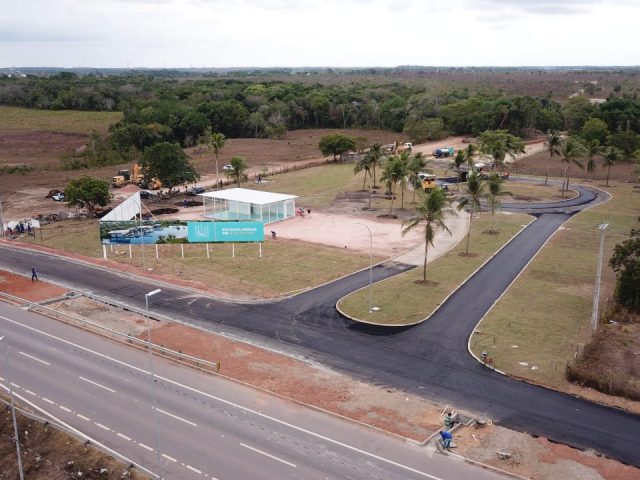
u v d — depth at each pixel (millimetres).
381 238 83500
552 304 58156
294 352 48688
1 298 62875
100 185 98875
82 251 80188
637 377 42500
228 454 34938
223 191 97312
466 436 36531
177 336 52125
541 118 192875
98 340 51969
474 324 53625
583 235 84188
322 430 37438
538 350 48000
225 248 80438
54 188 122562
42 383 44000
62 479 33188
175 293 63344
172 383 43938
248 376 44719
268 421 38531
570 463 33625
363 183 122688
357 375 44625
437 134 190625
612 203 104812
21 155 163250
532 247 78688
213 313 57406
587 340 49656
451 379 43781
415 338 51000
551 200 107875
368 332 52438
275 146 183875
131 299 61594
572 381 42875
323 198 109625
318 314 56750
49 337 52656
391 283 65062
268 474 32969
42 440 36688
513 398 40906
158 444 32906
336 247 79688
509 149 142500
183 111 199625
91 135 185875
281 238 84250
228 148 179750
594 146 123812
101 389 43094
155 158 109125
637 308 54438
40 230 91125
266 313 57250
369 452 35031
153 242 75812
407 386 42875
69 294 63438
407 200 107375
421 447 35469
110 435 37125
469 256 74938
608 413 38906
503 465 33562
